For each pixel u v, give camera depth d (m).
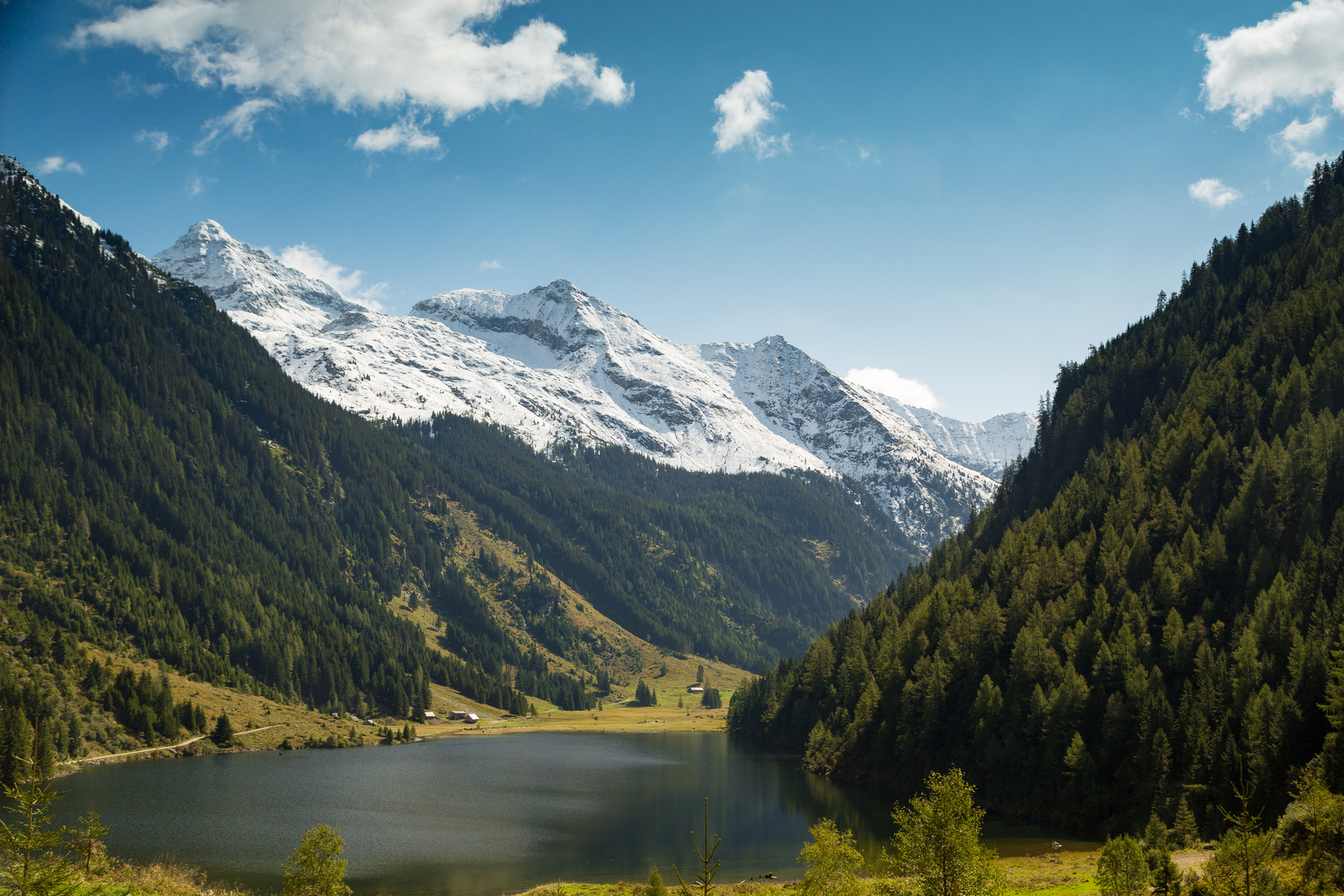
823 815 131.25
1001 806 123.06
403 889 94.06
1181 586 131.12
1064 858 95.62
